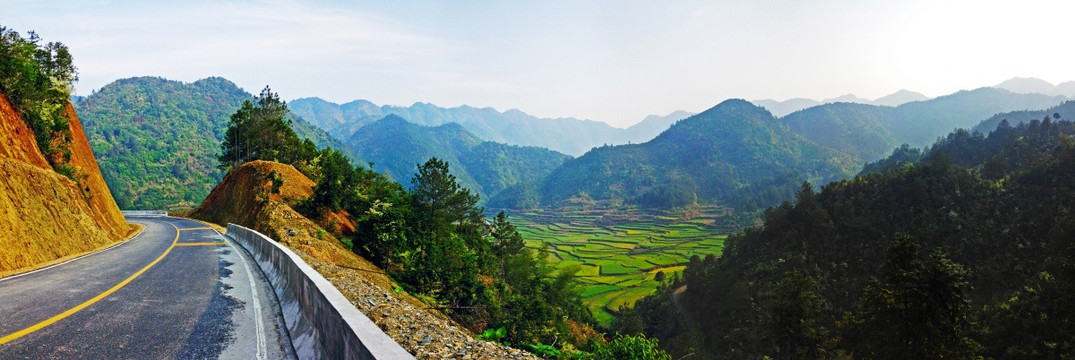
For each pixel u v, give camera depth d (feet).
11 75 90.74
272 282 34.42
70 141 113.29
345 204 104.37
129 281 35.04
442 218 140.15
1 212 45.98
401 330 23.34
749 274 310.45
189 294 30.12
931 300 115.34
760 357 206.80
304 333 19.25
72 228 62.75
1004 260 255.70
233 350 18.53
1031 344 155.74
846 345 147.13
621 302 342.03
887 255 134.92
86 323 21.86
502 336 54.60
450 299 70.44
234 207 130.93
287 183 121.39
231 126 214.48
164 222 144.77
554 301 183.32
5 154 71.67
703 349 248.93
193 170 600.80
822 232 316.60
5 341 18.47
